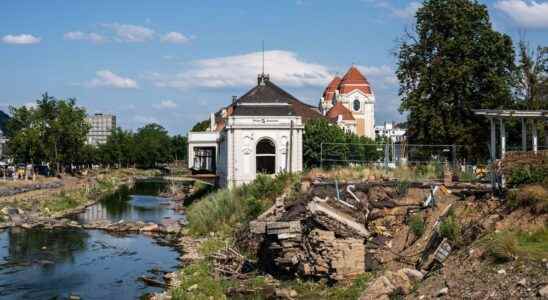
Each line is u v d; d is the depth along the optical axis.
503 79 63.38
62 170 153.25
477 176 47.22
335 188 46.03
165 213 85.88
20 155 137.00
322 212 36.34
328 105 163.75
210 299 34.38
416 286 29.36
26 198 91.81
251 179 79.69
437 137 63.53
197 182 114.81
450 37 65.31
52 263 48.50
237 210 60.19
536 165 35.41
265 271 39.84
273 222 38.59
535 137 39.50
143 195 121.56
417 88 65.00
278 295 33.69
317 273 35.06
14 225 70.56
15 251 53.94
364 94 154.25
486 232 31.50
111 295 38.34
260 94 83.88
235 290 35.88
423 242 35.75
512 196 32.81
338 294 32.28
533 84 71.88
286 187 58.44
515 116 38.59
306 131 88.31
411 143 66.50
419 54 66.75
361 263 34.22
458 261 29.64
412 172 50.59
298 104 123.31
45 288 40.44
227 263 43.09
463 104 63.62
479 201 36.03
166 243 57.88
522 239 29.53
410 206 41.44
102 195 119.19
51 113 140.38
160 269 45.38
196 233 60.31
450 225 33.78
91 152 184.25
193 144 111.75
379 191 44.28
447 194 40.59
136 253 52.62
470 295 25.67
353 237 35.88
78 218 79.31
